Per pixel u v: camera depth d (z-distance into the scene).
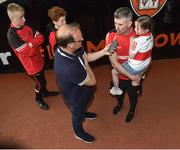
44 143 3.48
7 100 4.15
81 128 3.25
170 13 4.05
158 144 3.34
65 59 2.47
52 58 4.44
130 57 2.90
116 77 3.26
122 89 3.41
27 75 4.56
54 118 3.79
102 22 4.08
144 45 2.75
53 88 4.25
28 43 3.21
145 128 3.53
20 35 3.15
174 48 4.48
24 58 3.31
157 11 4.01
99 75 4.41
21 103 4.07
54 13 2.98
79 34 2.41
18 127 3.72
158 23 4.15
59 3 3.86
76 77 2.50
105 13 3.99
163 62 4.55
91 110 3.84
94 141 3.45
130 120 3.61
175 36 4.32
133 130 3.53
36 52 3.36
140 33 2.74
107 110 3.83
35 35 3.29
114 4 3.91
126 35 2.85
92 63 4.57
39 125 3.72
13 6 3.02
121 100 3.61
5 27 4.03
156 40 4.35
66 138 3.52
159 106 3.81
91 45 4.32
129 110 3.62
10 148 3.44
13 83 4.45
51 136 3.56
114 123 3.64
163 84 4.14
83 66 2.58
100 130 3.57
